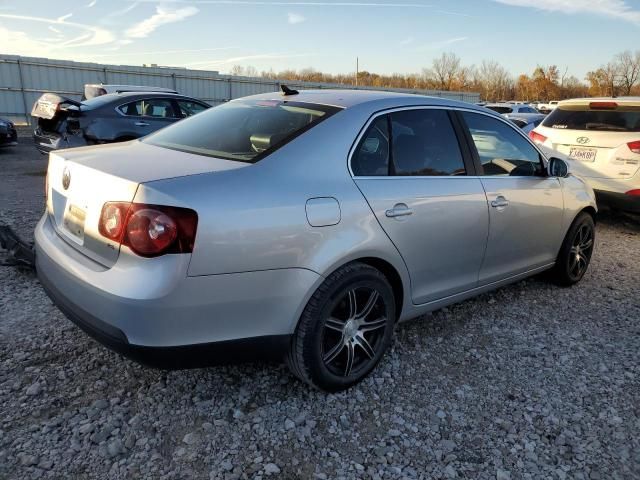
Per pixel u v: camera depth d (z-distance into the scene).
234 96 27.58
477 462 2.44
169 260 2.18
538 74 76.88
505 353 3.44
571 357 3.43
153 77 24.83
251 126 2.96
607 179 6.57
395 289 3.12
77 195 2.56
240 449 2.43
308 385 2.92
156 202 2.18
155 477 2.23
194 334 2.29
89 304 2.33
